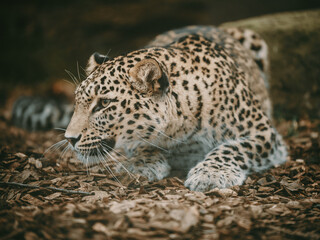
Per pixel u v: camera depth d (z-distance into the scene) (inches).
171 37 447.2
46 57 954.7
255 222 233.9
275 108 557.0
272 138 339.6
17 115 584.4
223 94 322.3
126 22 970.7
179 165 346.6
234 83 335.0
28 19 981.2
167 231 217.0
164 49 321.1
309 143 416.5
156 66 283.4
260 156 329.4
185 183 296.8
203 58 327.6
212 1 1000.2
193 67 318.0
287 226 230.1
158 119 294.8
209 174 293.3
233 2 1014.4
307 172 331.9
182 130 313.4
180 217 226.7
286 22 571.8
